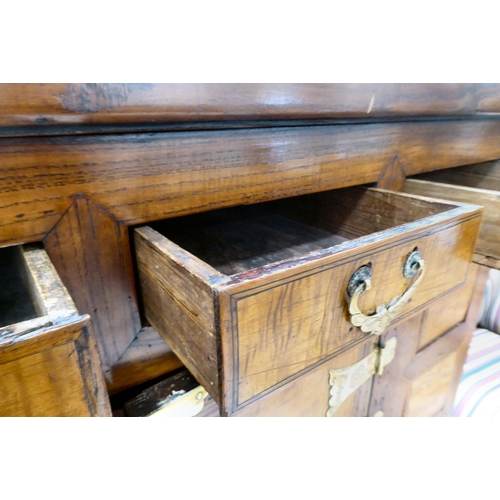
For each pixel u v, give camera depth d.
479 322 1.24
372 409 0.79
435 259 0.46
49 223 0.36
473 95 0.65
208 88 0.38
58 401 0.27
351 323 0.38
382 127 0.57
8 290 0.48
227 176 0.45
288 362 0.35
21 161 0.32
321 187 0.54
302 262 0.32
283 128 0.47
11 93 0.30
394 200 0.56
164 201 0.41
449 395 0.97
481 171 0.87
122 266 0.42
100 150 0.36
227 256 0.58
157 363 0.51
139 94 0.35
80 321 0.25
